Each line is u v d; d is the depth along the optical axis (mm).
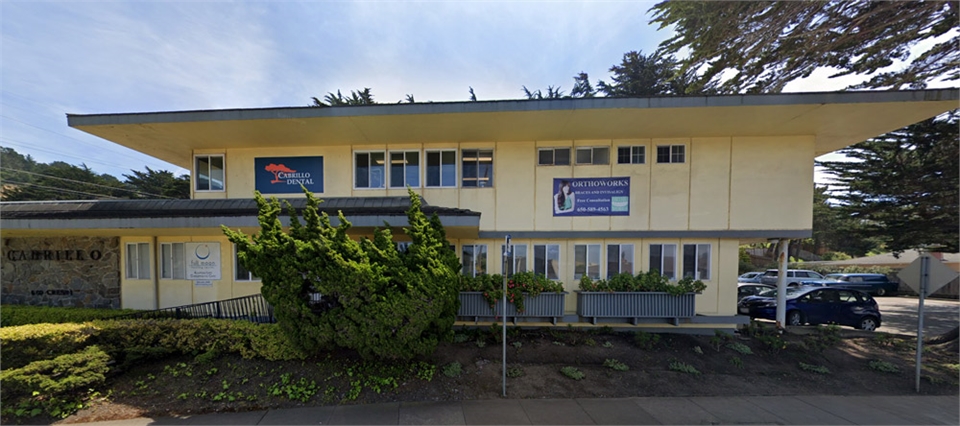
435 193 9688
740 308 12117
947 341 9188
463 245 9812
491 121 8266
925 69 9531
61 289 10266
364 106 7902
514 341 8328
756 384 6676
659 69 20688
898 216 13672
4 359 5637
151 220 7953
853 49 9164
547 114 7891
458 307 6824
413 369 6492
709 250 9359
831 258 33812
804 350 8211
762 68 10047
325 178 9891
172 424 5078
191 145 9828
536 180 9586
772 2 8242
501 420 5152
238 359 6789
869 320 10586
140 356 6559
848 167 14852
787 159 9164
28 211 9039
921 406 5895
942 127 12172
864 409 5738
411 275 5867
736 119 8086
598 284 9023
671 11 9773
